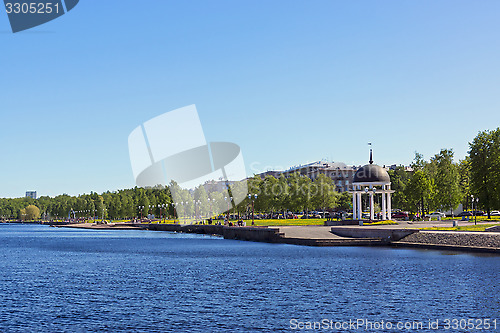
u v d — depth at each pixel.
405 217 129.50
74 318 34.41
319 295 41.09
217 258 73.00
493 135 116.00
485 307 35.78
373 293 41.47
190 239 126.25
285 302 38.62
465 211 156.12
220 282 48.94
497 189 110.44
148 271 59.12
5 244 119.25
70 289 46.25
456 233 75.81
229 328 31.41
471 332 30.08
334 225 114.88
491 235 71.31
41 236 161.88
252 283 47.84
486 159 115.81
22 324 32.88
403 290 42.34
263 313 35.16
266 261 66.50
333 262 62.88
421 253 70.31
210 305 37.97
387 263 60.16
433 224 103.25
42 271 60.81
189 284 48.12
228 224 137.38
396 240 84.38
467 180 163.50
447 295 39.81
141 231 189.00
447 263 58.22
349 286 44.91
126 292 44.19
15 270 62.16
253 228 109.81
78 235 164.50
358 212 121.12
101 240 130.12
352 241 86.81
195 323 32.62
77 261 73.44
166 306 37.88
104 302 39.78
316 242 87.88
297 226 115.25
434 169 168.50
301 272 54.50
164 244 108.50
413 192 136.38
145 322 33.06
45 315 35.38
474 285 43.69
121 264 67.94
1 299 41.41
